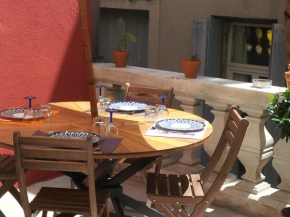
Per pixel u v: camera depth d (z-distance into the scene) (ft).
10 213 16.69
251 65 36.17
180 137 13.42
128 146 12.62
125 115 15.34
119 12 42.04
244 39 36.45
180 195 13.30
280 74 32.07
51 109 15.80
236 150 13.20
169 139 13.24
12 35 17.84
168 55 39.40
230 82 17.70
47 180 19.35
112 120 14.76
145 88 17.21
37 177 19.03
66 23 19.42
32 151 11.98
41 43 18.71
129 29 41.78
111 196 13.73
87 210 12.57
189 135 13.58
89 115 15.33
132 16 41.52
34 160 12.06
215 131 17.65
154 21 39.73
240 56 36.76
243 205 16.98
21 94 18.37
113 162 13.34
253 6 34.47
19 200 14.71
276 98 14.94
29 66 18.45
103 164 13.32
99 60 21.97
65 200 12.94
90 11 20.43
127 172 13.70
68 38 19.57
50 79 19.17
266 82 16.75
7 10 17.62
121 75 19.63
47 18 18.78
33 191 18.42
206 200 13.47
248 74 36.47
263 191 17.06
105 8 42.55
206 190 17.61
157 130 13.92
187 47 38.24
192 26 37.73
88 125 14.29
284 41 31.73
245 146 16.90
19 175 12.16
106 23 42.80
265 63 35.58
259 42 35.70
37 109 15.20
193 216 13.58
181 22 38.34
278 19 33.32
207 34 36.47
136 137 13.32
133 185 18.88
